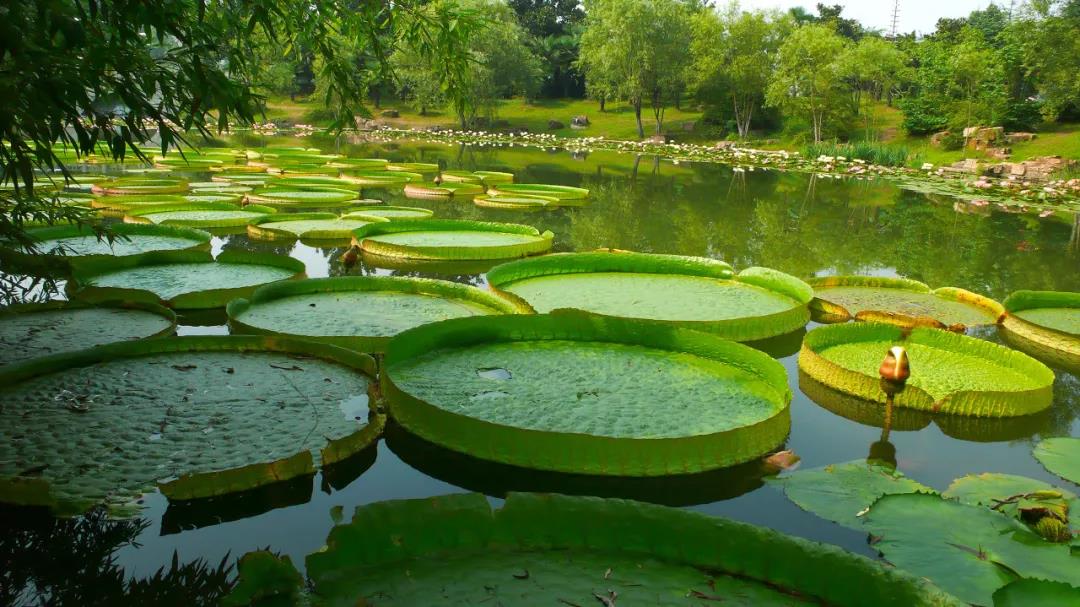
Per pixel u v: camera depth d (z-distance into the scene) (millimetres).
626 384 4309
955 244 10953
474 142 33312
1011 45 29875
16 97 2715
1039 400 4441
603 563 2518
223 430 3523
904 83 41781
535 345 4898
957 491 3311
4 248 4875
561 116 45000
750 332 5586
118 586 2607
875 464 3604
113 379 4035
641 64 35969
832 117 34031
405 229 9805
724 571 2500
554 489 3396
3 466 3088
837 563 2434
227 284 6383
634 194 16234
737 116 37188
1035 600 2332
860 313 6160
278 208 12094
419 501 2650
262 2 3512
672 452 3477
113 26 2971
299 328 5082
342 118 4234
